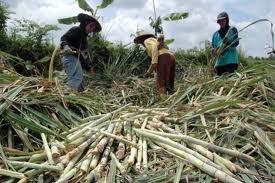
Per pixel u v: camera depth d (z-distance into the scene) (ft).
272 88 17.67
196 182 10.65
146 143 12.49
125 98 21.76
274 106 16.33
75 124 13.99
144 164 11.39
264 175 11.19
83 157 11.71
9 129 12.76
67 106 15.14
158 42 23.36
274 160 11.87
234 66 25.66
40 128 12.16
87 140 12.24
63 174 10.77
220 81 18.11
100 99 17.29
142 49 31.42
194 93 18.21
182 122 13.93
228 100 15.02
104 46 31.63
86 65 24.54
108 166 11.37
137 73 30.83
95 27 23.98
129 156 11.79
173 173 10.92
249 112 14.14
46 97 14.60
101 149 11.71
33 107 14.10
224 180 10.43
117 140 12.61
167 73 23.20
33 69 26.76
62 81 25.00
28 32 32.14
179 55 36.17
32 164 10.89
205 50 33.55
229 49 25.46
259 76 17.85
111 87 25.55
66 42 23.18
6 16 33.19
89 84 26.30
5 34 32.19
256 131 12.73
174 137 12.37
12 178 10.82
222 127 13.44
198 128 13.47
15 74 17.58
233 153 11.53
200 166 10.89
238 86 17.25
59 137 12.45
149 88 23.93
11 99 13.34
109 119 14.39
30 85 15.31
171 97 18.52
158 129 13.41
